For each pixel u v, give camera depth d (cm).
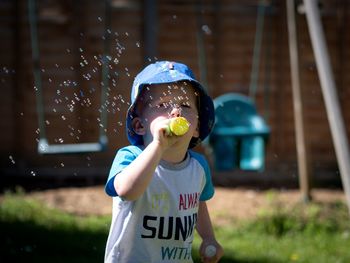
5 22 1191
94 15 1209
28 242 701
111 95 1208
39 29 1196
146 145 361
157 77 355
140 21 1215
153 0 1116
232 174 1211
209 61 1242
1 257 643
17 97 1192
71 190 1052
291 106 1262
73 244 696
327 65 763
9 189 1080
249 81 1253
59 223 794
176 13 1227
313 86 1263
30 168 1190
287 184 1183
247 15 1247
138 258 353
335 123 750
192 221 368
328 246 741
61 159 1202
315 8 779
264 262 662
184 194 360
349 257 698
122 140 1212
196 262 633
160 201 353
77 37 1203
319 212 869
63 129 1200
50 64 1198
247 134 938
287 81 1257
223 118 973
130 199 327
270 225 809
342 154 745
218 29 1237
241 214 902
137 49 1215
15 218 806
